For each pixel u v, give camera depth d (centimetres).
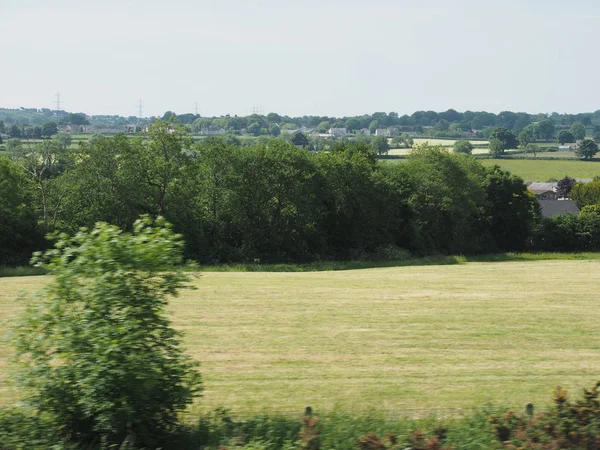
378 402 2175
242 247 9600
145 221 1694
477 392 2341
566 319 3931
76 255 1619
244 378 2511
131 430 1508
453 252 11988
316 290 5147
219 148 9788
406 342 3256
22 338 1581
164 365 1588
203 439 1588
